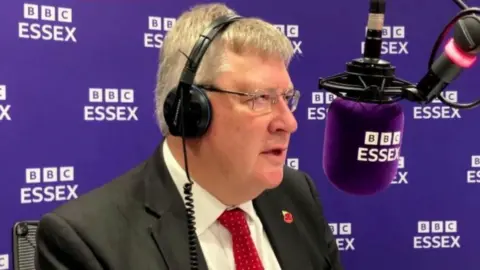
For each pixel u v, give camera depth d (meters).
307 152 2.33
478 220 2.35
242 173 1.20
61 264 1.16
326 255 1.46
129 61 2.14
